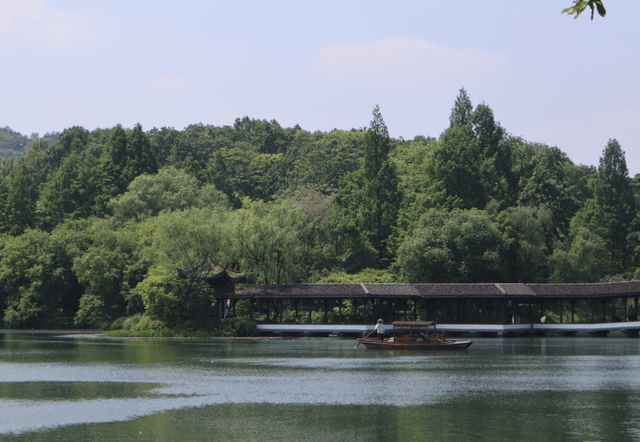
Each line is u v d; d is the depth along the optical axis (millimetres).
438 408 36562
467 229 103875
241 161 192750
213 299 92312
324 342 82625
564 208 127500
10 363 55938
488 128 139750
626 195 138500
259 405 37062
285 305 111562
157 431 30891
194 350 69188
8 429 31203
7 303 107375
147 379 46625
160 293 88938
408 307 107312
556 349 72688
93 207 137375
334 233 116375
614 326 92188
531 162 137625
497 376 49250
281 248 99000
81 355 62969
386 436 30141
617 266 129375
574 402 38500
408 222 118750
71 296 116750
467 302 104000
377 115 130250
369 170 128750
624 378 48438
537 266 115750
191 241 90438
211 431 30875
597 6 15281
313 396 40031
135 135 152125
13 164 188125
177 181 135875
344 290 92062
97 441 28984
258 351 68375
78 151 182500
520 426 32156
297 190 147375
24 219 135125
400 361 59281
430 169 127375
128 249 108688
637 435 30359
